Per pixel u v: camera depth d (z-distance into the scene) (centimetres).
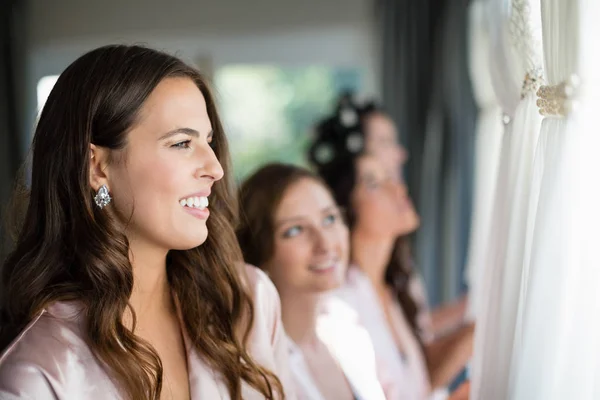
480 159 281
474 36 276
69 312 134
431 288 386
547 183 114
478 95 282
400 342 249
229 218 161
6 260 144
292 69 425
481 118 285
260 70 428
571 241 112
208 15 429
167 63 136
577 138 109
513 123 137
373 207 244
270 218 183
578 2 106
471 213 384
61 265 138
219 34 429
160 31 434
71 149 133
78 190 133
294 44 423
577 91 107
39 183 138
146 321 145
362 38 414
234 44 429
